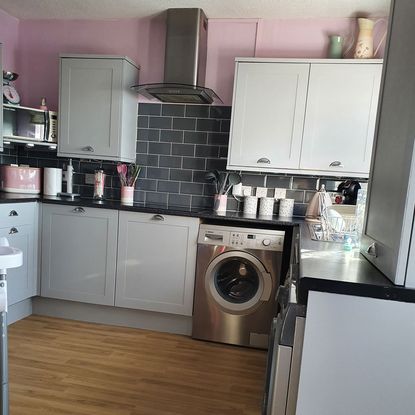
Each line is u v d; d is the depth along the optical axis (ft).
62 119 9.07
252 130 8.38
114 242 8.24
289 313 3.03
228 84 9.34
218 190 9.30
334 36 8.47
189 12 8.55
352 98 7.93
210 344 7.93
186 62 8.63
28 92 10.24
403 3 3.21
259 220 7.60
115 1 8.55
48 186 9.49
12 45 9.99
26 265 8.25
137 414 5.40
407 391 2.74
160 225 8.02
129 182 9.62
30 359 6.77
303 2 8.01
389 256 2.89
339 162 8.09
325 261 3.48
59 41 9.98
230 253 7.69
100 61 8.79
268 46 9.07
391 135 3.22
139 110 9.78
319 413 2.88
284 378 3.02
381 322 2.71
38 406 5.42
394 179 2.98
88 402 5.60
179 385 6.24
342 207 6.26
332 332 2.78
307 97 8.09
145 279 8.19
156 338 8.06
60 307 8.89
